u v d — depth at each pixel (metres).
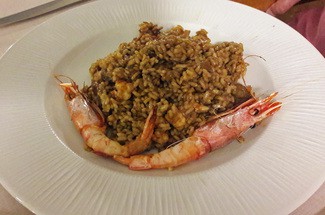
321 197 0.18
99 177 0.18
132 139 0.22
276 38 0.26
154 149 0.22
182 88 0.22
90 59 0.26
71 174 0.18
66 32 0.26
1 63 0.23
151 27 0.26
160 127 0.21
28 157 0.19
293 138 0.20
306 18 0.32
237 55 0.24
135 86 0.22
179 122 0.21
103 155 0.20
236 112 0.21
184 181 0.18
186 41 0.23
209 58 0.23
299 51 0.24
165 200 0.17
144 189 0.17
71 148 0.20
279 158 0.19
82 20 0.27
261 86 0.24
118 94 0.22
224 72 0.23
